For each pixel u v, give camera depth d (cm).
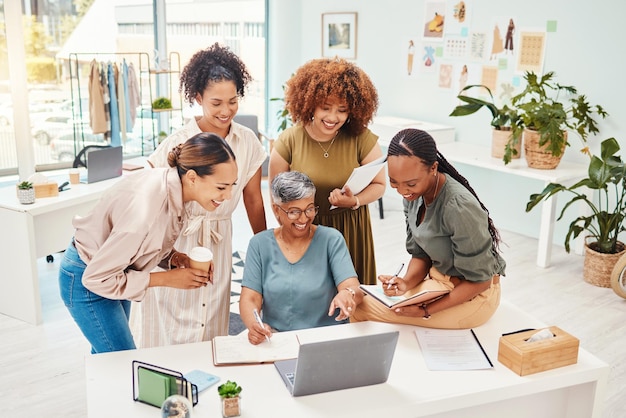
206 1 694
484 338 223
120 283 196
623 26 458
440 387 194
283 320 247
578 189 496
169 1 670
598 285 439
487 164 489
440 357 210
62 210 393
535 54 513
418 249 239
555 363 206
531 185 534
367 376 192
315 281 246
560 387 204
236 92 252
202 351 212
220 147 196
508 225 557
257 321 222
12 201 367
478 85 509
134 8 643
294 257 249
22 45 519
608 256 431
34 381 312
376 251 504
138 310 279
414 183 206
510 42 529
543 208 461
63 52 609
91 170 412
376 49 647
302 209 237
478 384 196
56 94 613
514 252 503
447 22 574
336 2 674
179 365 203
